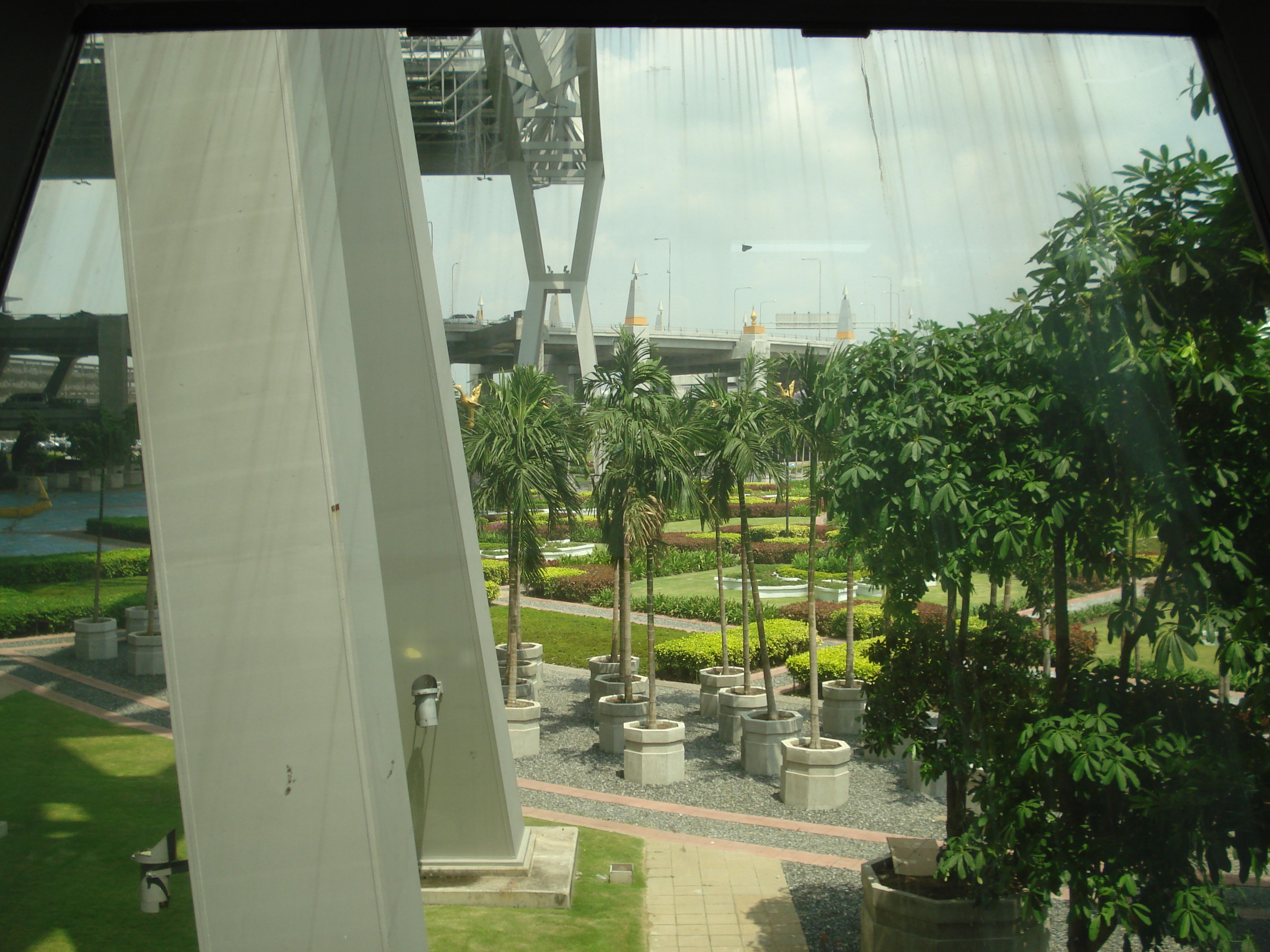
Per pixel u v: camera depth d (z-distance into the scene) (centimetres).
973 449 313
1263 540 256
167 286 324
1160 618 270
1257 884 288
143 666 554
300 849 322
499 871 507
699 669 1030
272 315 326
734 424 688
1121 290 270
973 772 349
